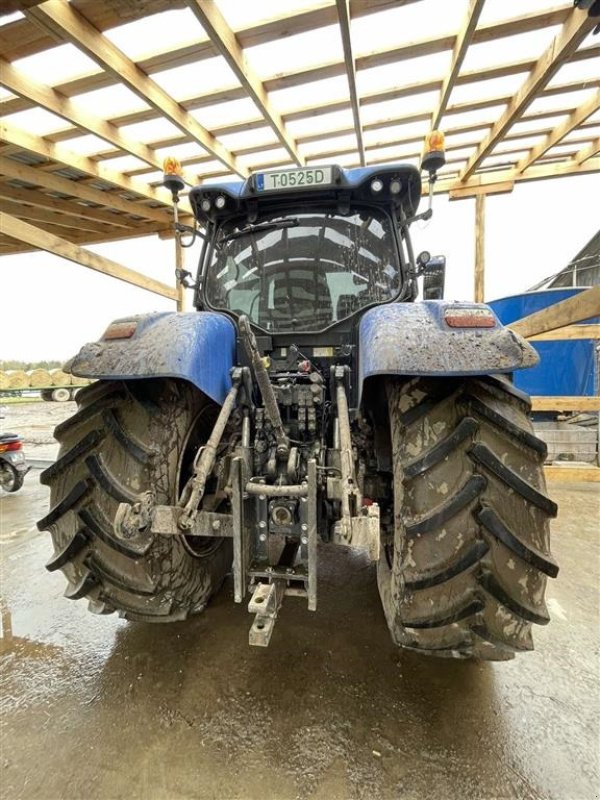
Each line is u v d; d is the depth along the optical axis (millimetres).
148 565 1541
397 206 2125
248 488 1410
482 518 1209
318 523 1536
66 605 2199
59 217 5941
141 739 1387
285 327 2148
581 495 3963
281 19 2787
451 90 3443
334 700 1528
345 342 2035
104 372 1489
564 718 1451
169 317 1736
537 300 5855
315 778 1252
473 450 1246
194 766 1293
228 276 2254
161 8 2617
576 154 5176
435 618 1271
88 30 2705
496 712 1474
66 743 1377
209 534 1442
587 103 3875
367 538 1234
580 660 1734
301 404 1749
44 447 6781
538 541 1250
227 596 2221
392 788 1222
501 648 1279
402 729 1407
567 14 2832
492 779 1245
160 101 3387
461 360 1271
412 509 1304
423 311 1511
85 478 1505
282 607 2123
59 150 4168
